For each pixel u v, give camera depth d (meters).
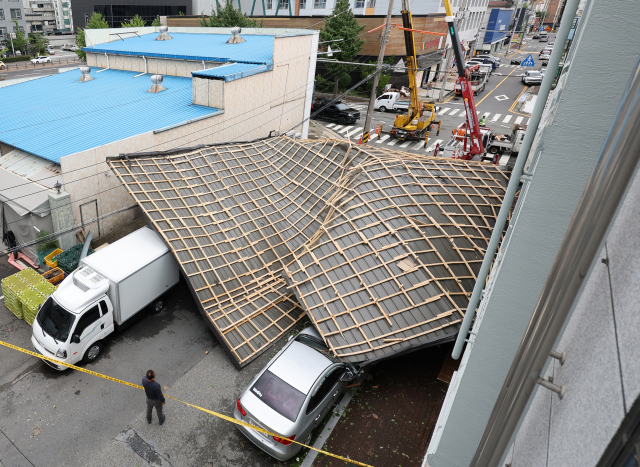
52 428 8.56
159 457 8.20
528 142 2.76
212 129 18.00
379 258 10.69
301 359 9.12
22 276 11.79
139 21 42.38
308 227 13.27
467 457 3.60
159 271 11.40
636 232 1.34
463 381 3.24
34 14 82.69
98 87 22.28
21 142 15.44
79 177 13.66
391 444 8.81
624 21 1.93
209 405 9.38
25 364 10.06
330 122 32.09
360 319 9.87
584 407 1.40
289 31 30.08
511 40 72.25
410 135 27.66
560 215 2.37
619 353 1.20
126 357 10.47
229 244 12.52
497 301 2.79
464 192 12.90
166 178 13.14
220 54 24.09
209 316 10.82
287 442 7.75
